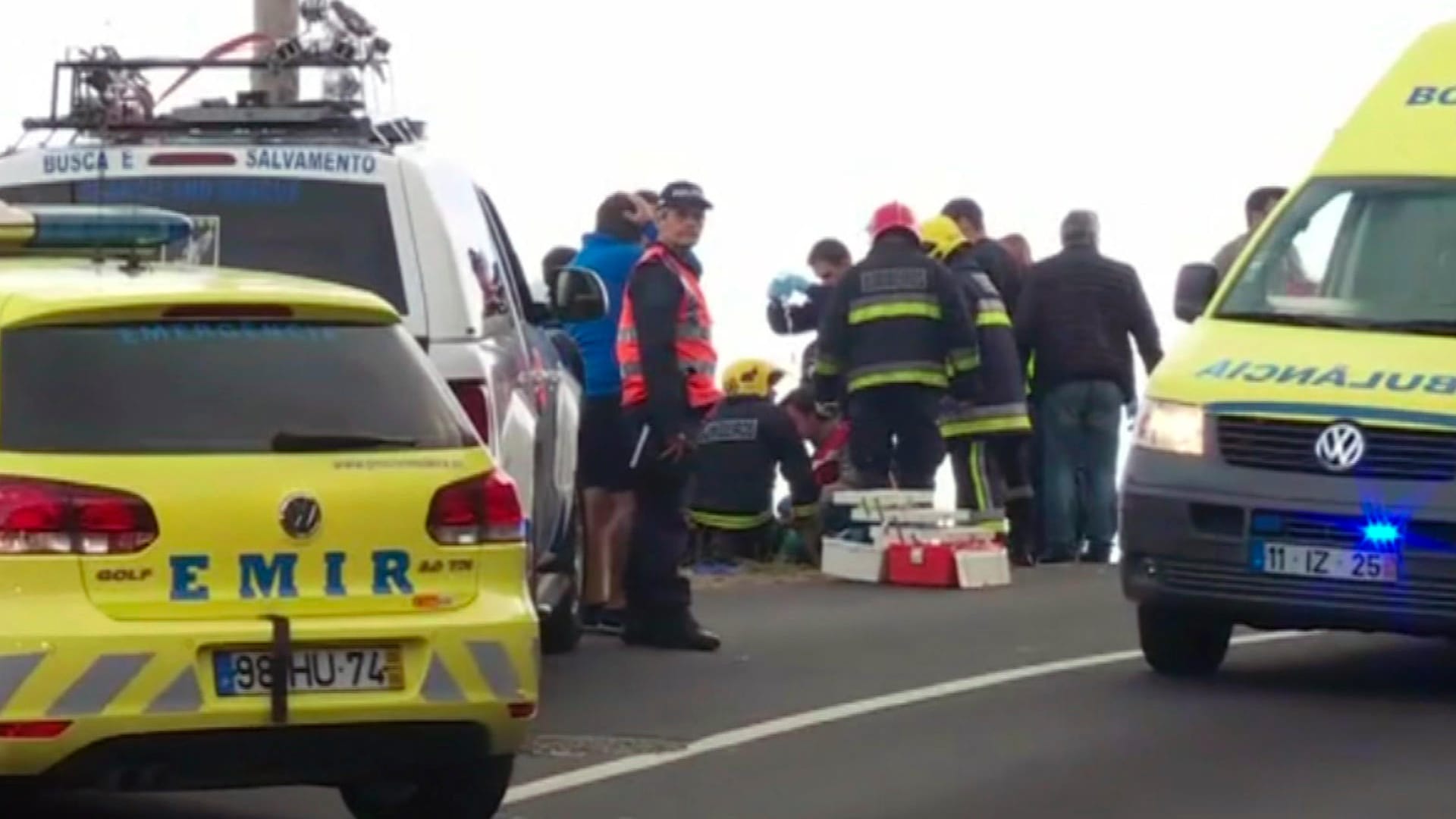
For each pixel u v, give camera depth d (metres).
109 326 8.64
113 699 8.25
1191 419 12.28
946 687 12.61
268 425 8.63
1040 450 19.30
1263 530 12.02
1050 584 17.22
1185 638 12.76
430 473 8.78
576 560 13.90
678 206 13.87
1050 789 10.23
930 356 17.80
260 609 8.47
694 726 11.64
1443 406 11.91
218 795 10.30
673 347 13.78
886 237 17.92
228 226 11.29
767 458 17.94
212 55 12.59
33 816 9.88
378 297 9.66
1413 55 14.04
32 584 8.28
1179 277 13.67
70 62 11.98
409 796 9.30
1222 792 10.18
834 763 10.79
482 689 8.71
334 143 11.49
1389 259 13.02
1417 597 11.81
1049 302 19.22
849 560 17.31
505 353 11.95
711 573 17.62
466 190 12.01
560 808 9.94
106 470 8.38
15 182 11.44
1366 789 10.23
